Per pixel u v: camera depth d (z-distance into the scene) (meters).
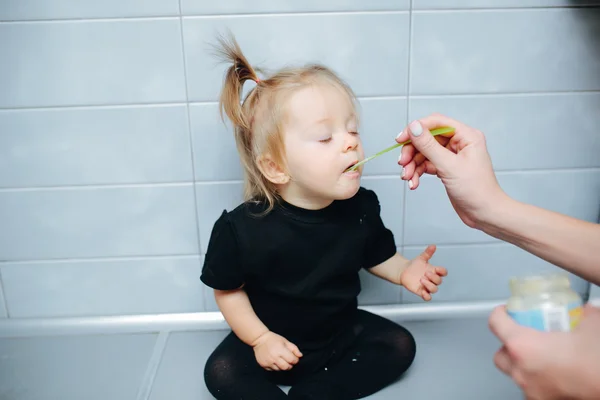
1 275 1.12
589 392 0.53
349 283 0.98
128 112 1.03
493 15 1.01
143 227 1.11
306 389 0.88
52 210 1.09
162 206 1.09
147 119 1.04
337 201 0.94
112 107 1.03
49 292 1.14
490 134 1.08
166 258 1.13
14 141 1.04
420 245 1.15
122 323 1.16
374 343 0.98
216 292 0.96
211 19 0.99
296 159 0.84
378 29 1.01
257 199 0.93
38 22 0.98
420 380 0.98
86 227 1.10
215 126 1.05
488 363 1.02
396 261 1.02
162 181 1.08
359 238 0.94
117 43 1.00
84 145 1.05
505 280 1.18
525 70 1.04
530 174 1.11
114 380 1.01
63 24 0.98
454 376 0.99
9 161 1.05
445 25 1.01
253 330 0.92
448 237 1.14
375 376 0.93
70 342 1.12
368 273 1.16
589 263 0.69
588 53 1.03
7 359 1.07
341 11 0.99
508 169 1.10
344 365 0.95
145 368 1.04
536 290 0.61
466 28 1.01
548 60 1.04
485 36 1.02
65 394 0.97
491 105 1.06
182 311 1.17
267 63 1.02
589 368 0.52
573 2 1.00
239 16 0.99
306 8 0.99
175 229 1.11
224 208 1.10
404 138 0.80
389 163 1.08
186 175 1.08
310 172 0.84
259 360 0.89
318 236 0.91
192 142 1.05
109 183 1.08
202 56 1.01
